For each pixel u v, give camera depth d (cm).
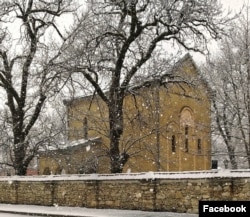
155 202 2059
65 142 3994
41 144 3306
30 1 3136
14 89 3238
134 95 2852
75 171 3756
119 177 2209
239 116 3259
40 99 3166
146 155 4028
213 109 4341
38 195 2611
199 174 1930
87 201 2328
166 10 2616
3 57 3216
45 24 3161
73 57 2561
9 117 3334
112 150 2703
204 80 3719
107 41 2719
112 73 2745
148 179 2088
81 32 2720
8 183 2817
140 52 2753
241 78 3350
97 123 3431
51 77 2653
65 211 2211
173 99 4272
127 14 2686
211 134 4300
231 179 1819
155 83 2812
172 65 2848
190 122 4491
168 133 4209
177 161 4297
